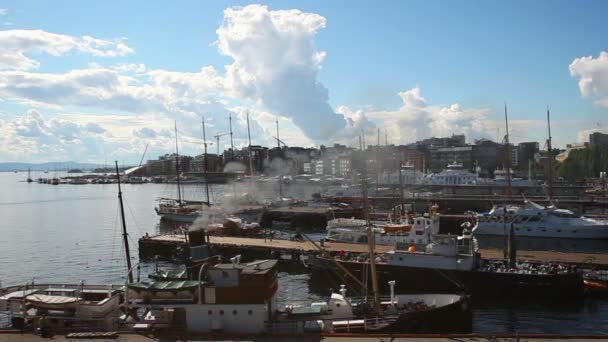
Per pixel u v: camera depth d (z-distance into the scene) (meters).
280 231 104.69
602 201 121.19
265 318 30.77
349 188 149.25
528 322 44.12
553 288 50.28
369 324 33.44
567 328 42.44
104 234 102.19
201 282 30.98
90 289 36.84
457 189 153.00
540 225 90.44
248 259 70.88
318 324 31.66
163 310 30.88
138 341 28.81
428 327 34.72
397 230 71.19
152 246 77.06
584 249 80.25
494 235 93.25
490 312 47.19
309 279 60.41
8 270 67.88
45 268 69.12
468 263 53.31
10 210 155.12
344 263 57.16
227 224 88.94
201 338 29.25
